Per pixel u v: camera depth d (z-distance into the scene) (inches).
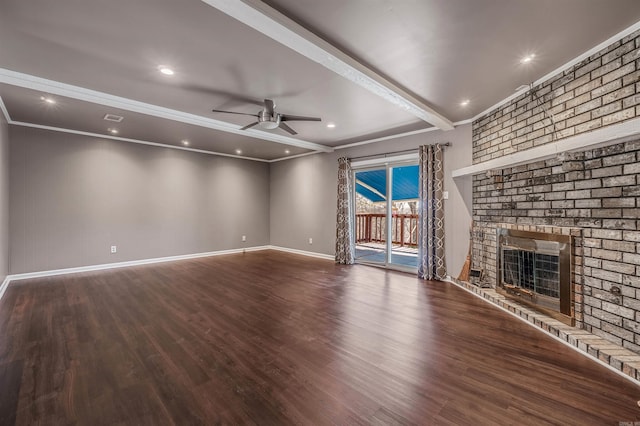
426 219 183.2
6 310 127.0
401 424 61.0
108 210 210.8
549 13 75.9
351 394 71.0
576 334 94.7
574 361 85.4
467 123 169.2
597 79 92.8
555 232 106.4
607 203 90.0
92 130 191.9
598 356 84.0
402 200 289.0
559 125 107.0
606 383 74.7
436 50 94.4
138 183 224.5
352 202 235.1
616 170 87.3
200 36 88.2
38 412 64.9
